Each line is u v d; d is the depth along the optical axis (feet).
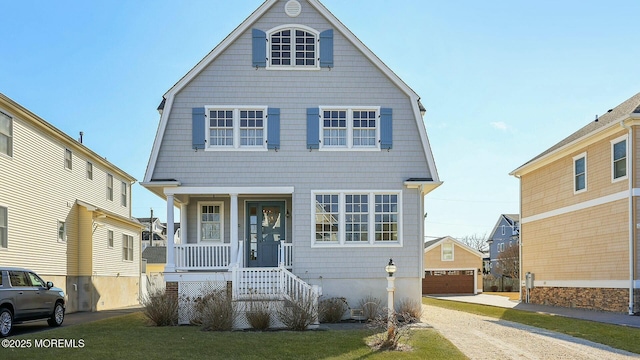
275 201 64.85
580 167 79.05
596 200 73.77
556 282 85.61
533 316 64.75
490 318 64.28
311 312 49.85
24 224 66.49
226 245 57.72
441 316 66.64
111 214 89.97
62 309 55.57
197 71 59.72
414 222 60.18
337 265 59.31
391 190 60.18
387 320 43.96
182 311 52.65
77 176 83.97
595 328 51.70
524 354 39.24
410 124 61.16
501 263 185.68
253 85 60.39
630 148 65.72
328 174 60.08
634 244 64.75
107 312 79.87
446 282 149.38
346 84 61.05
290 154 59.93
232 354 36.65
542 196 91.97
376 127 61.00
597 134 71.97
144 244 221.25
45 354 35.60
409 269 59.67
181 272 54.95
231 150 59.47
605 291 71.00
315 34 61.31
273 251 64.23
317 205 59.93
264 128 60.08
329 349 38.65
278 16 61.21
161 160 58.90
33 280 51.19
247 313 48.83
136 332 45.70
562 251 83.71
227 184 59.06
